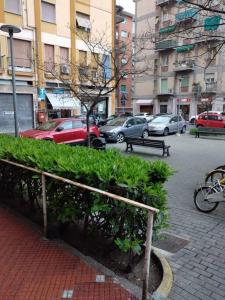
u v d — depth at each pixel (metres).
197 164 10.02
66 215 3.63
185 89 37.84
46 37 23.00
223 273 3.38
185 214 5.24
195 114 37.00
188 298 2.92
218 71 34.38
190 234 4.41
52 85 23.36
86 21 25.19
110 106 28.62
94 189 3.05
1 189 5.48
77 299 2.76
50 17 23.20
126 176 3.10
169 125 21.31
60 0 23.61
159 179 3.45
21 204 5.06
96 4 25.89
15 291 2.86
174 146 14.81
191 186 7.13
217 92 34.66
